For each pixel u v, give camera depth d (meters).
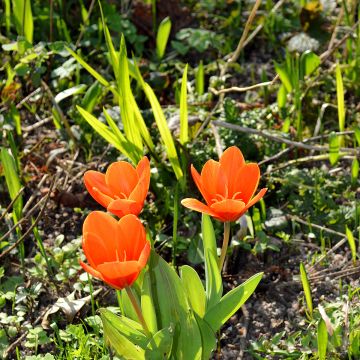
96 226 1.03
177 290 1.10
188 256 1.39
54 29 1.76
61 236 1.41
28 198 1.50
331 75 1.67
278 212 1.44
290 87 1.58
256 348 1.26
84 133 1.58
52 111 1.58
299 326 1.30
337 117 1.63
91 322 1.27
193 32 1.74
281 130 1.58
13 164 1.37
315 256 1.40
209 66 1.71
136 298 1.14
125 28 1.75
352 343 1.23
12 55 1.68
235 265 1.40
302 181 1.47
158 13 1.81
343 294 1.34
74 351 1.22
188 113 1.59
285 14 1.84
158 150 1.53
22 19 1.67
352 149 1.51
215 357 1.28
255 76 1.73
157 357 1.09
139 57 1.74
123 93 1.38
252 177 1.07
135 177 1.08
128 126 1.40
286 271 1.38
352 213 1.44
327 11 1.78
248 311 1.33
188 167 1.46
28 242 1.44
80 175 1.52
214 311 1.10
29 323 1.33
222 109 1.59
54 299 1.36
